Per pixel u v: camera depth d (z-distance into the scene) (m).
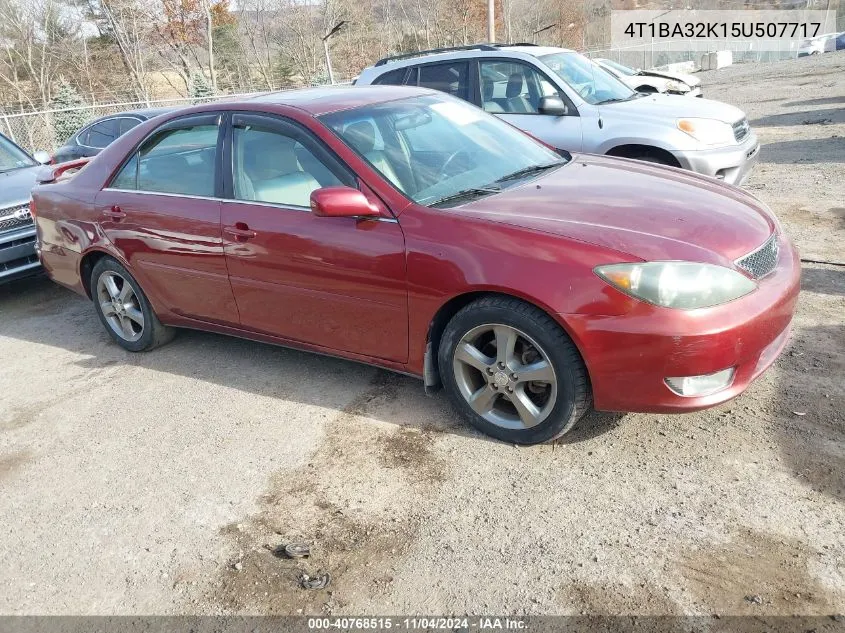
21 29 33.22
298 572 2.76
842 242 5.72
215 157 4.18
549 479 3.13
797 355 3.94
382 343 3.65
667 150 6.39
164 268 4.47
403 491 3.17
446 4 42.94
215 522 3.11
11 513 3.37
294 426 3.80
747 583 2.46
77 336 5.59
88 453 3.79
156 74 46.69
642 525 2.79
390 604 2.55
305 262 3.73
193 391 4.36
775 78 20.83
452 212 3.36
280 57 43.56
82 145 10.81
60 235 5.09
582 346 2.99
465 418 3.53
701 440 3.28
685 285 2.88
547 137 6.96
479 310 3.25
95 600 2.75
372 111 4.03
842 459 3.03
